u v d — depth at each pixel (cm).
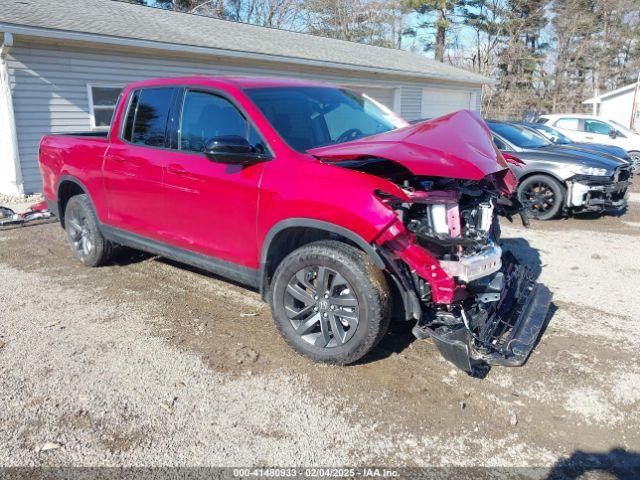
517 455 283
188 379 353
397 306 354
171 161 440
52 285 527
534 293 420
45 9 1179
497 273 373
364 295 338
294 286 371
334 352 358
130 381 350
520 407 324
